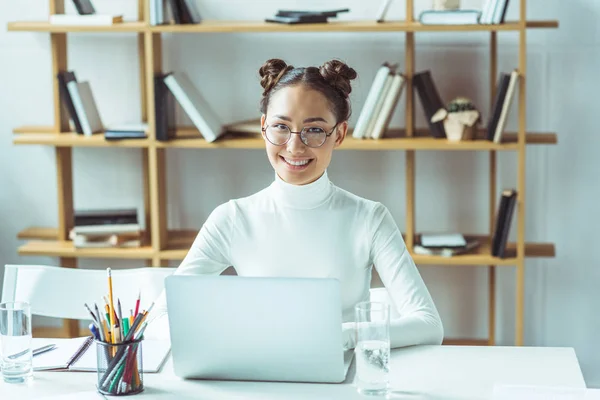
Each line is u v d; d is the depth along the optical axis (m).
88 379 1.92
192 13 3.49
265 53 3.80
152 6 3.45
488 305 3.87
